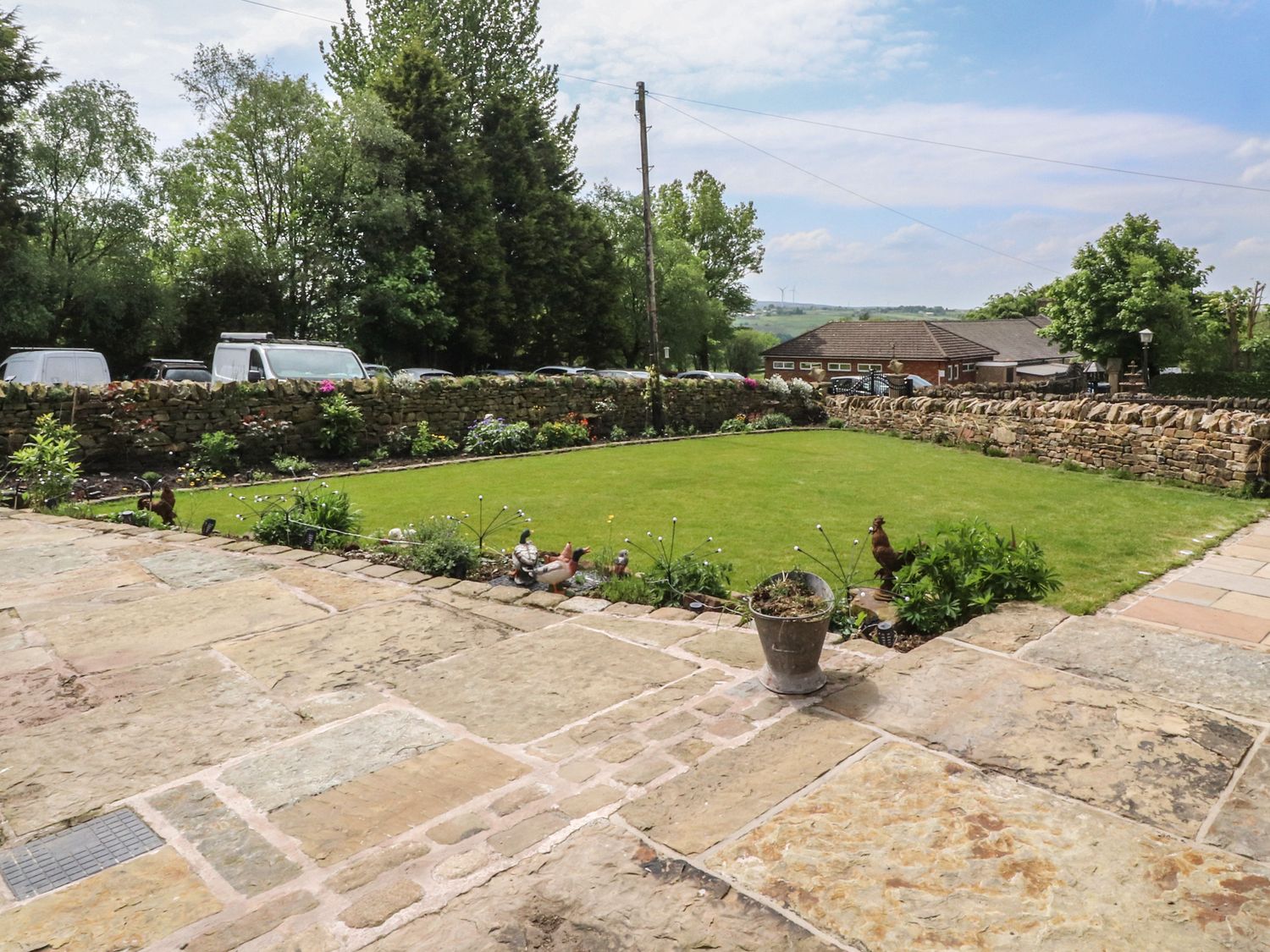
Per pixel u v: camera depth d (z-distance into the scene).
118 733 3.66
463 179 30.58
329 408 13.61
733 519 9.05
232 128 25.11
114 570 6.33
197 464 12.04
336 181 26.78
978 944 2.27
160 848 2.80
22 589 5.83
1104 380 35.53
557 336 38.00
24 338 23.50
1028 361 51.41
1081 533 8.39
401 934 2.35
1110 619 4.94
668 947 2.29
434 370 22.41
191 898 2.53
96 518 8.55
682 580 5.89
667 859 2.68
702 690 4.07
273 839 2.84
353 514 7.94
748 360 60.62
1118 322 34.75
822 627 3.89
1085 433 13.24
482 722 3.75
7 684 4.19
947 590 5.18
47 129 24.52
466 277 31.48
